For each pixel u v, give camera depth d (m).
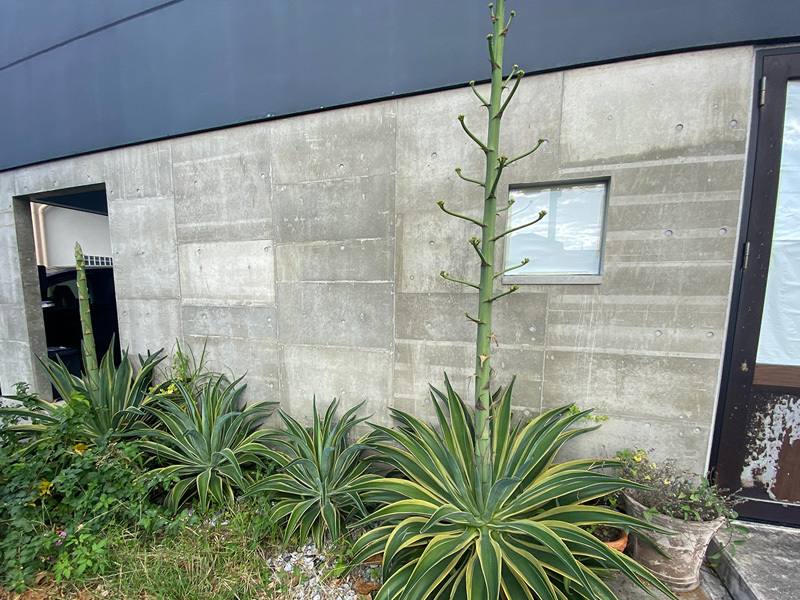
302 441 1.91
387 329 2.17
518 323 1.94
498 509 1.45
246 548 1.66
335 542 1.64
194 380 2.60
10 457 1.87
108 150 2.72
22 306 3.25
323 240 2.25
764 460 1.76
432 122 1.98
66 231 7.30
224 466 2.04
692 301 1.71
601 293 1.81
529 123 1.84
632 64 1.69
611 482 1.33
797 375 1.69
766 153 1.63
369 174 2.12
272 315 2.43
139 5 2.44
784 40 1.54
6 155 3.04
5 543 1.51
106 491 1.79
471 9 1.84
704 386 1.73
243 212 2.42
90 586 1.50
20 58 2.82
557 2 1.73
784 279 1.69
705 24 1.59
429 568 1.20
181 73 2.42
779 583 1.43
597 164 1.77
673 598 1.12
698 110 1.64
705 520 1.45
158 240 2.67
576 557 1.45
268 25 2.19
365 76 2.05
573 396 1.90
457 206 1.98
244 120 2.31
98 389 2.37
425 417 2.14
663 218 1.71
